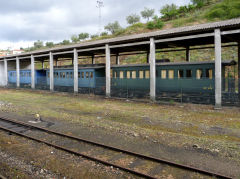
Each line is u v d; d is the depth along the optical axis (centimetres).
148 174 606
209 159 709
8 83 4006
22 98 2373
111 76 2453
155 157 706
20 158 730
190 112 1520
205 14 5059
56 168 649
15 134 1007
